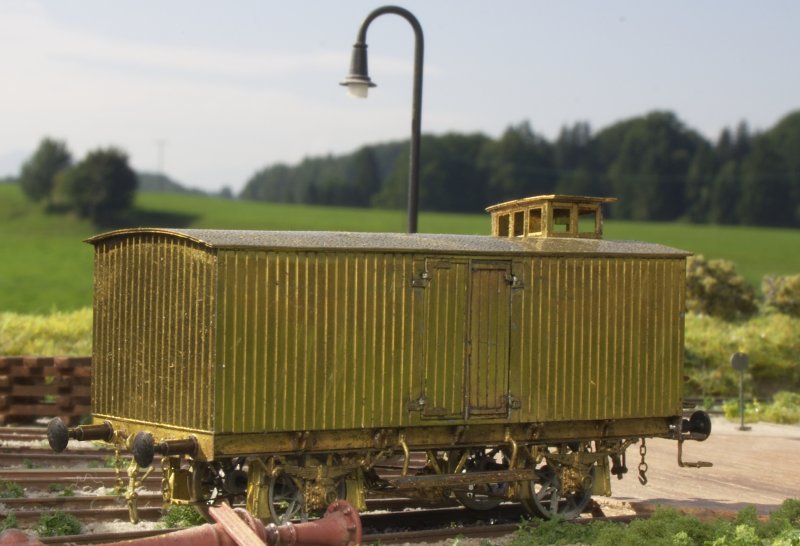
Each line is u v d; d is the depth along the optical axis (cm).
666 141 13800
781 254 10088
